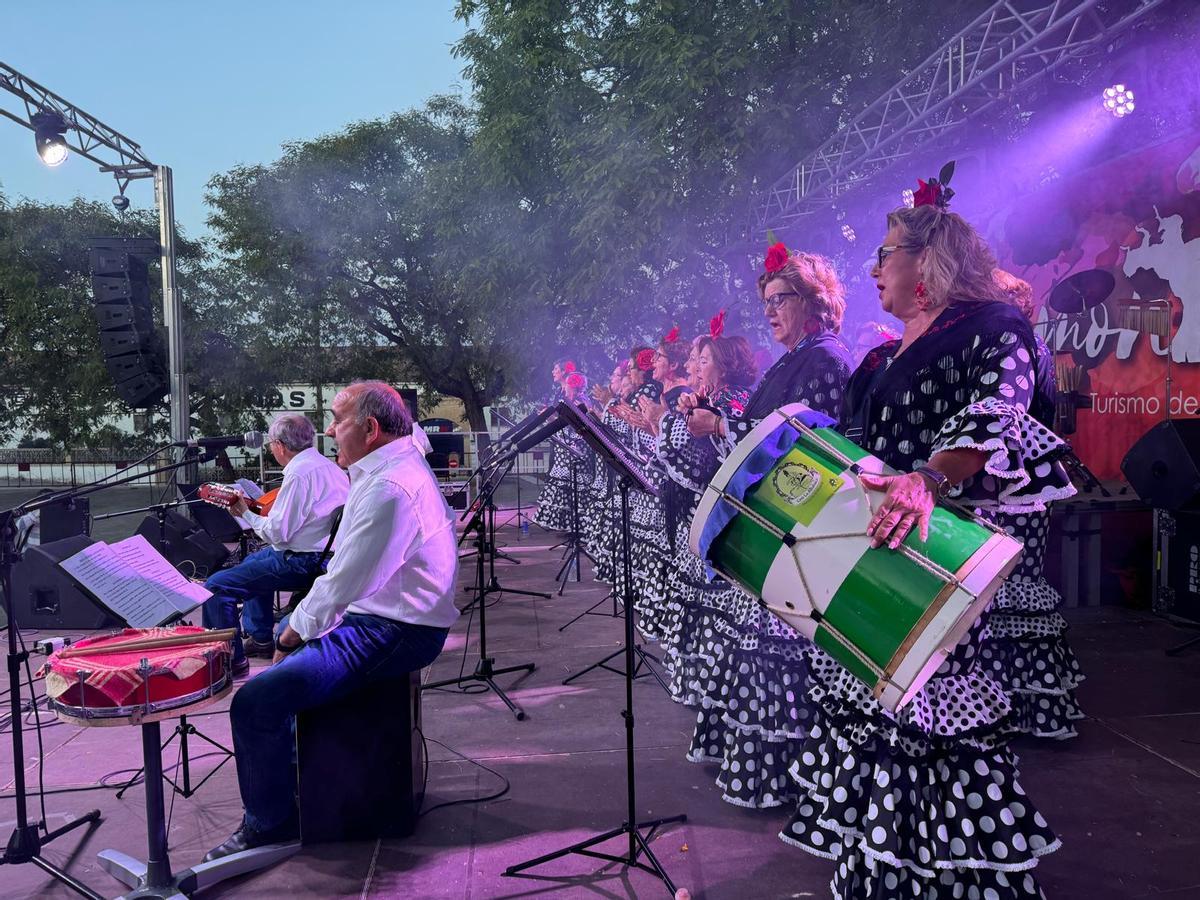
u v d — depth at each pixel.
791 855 2.36
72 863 2.46
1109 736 3.09
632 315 10.97
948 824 1.75
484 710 3.63
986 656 2.96
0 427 21.47
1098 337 7.08
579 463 6.99
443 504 2.66
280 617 5.07
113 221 20.28
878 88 8.47
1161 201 6.31
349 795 2.51
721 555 1.81
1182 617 4.61
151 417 20.86
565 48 11.14
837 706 1.87
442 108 18.06
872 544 1.55
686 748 3.15
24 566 5.31
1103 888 2.13
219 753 3.29
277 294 19.03
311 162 18.02
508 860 2.39
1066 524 4.95
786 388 2.44
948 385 1.75
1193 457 4.26
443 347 19.08
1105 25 5.64
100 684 2.07
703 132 9.37
